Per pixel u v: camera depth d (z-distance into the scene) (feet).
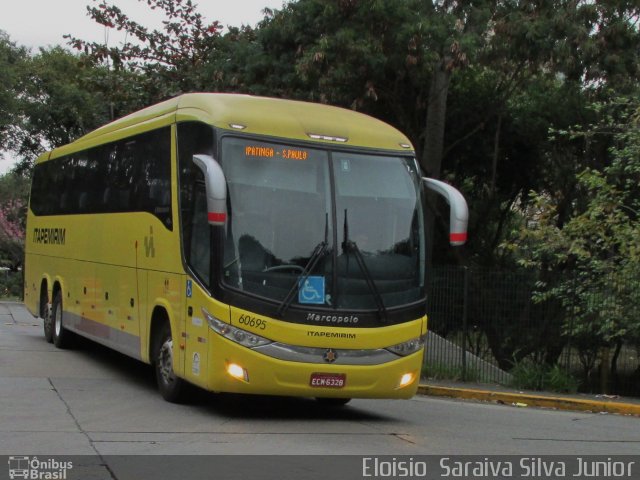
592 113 67.62
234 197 31.12
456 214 33.30
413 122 69.87
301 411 35.91
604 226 49.39
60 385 39.27
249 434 29.35
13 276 139.95
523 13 61.21
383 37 58.70
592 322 49.08
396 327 32.35
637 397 49.06
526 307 51.29
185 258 33.37
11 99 111.75
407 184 34.09
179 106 36.01
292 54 65.77
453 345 51.16
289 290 30.94
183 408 34.45
